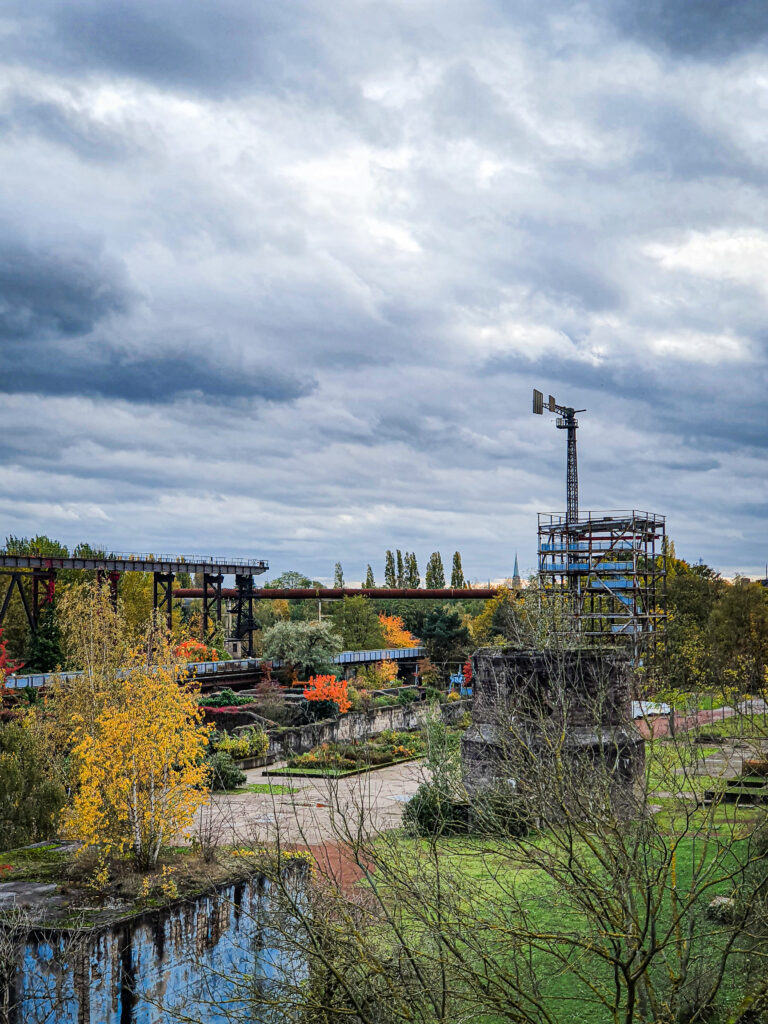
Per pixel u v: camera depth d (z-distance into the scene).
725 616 60.38
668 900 16.08
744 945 12.80
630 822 11.55
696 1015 10.84
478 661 30.94
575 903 12.89
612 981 14.85
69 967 12.98
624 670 29.17
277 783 38.84
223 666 69.31
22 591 67.19
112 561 72.31
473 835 17.33
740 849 17.97
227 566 84.88
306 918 11.05
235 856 16.31
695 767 14.10
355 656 82.62
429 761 20.48
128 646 33.12
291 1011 11.38
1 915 13.95
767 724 18.14
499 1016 13.57
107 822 16.94
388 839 13.66
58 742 31.27
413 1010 10.70
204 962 14.71
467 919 11.31
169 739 17.72
